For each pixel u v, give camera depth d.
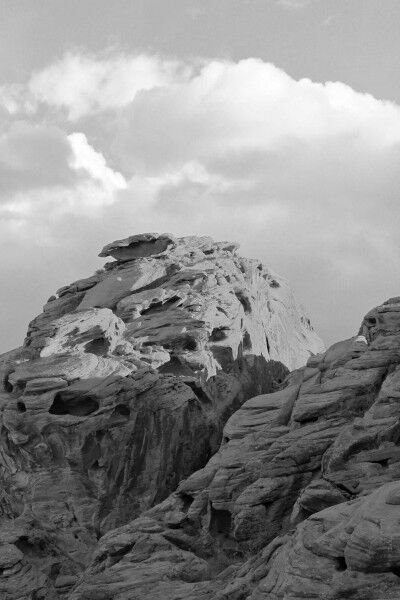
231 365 87.19
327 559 47.09
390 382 64.06
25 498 77.75
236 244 102.38
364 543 45.00
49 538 75.56
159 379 79.81
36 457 77.38
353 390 67.19
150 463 77.69
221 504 66.56
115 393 77.25
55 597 72.12
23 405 79.12
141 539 66.31
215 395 83.88
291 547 50.19
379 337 69.81
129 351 83.19
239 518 63.84
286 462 64.62
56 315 93.44
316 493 59.38
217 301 89.94
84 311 86.19
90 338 83.75
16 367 81.50
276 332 98.06
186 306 88.56
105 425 76.75
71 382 78.38
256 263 101.50
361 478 59.03
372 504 47.00
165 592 60.78
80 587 64.56
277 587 48.44
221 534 66.88
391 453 59.50
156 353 83.06
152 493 77.12
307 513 61.09
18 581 71.56
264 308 98.12
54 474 77.06
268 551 53.41
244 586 52.62
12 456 79.00
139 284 92.38
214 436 81.38
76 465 76.75
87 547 75.06
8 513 80.50
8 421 77.69
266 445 68.81
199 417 80.62
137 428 77.75
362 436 60.53
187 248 98.56
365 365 68.19
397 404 62.03
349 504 50.16
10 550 72.81
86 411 78.56
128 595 61.62
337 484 59.22
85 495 76.44
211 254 99.38
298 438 66.50
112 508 76.31
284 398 72.75
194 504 67.25
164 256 96.75
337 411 67.19
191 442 79.69
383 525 45.06
